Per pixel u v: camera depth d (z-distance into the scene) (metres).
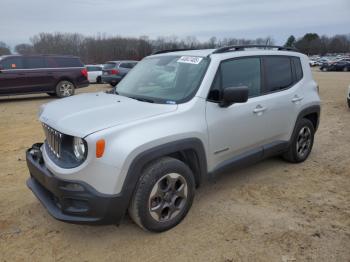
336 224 3.47
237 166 4.02
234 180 4.57
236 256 2.97
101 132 2.82
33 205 3.89
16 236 3.28
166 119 3.20
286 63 4.77
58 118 3.17
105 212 2.87
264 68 4.36
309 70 5.22
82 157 2.85
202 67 3.72
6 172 4.95
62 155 3.03
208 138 3.52
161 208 3.20
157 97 3.64
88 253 3.03
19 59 12.90
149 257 2.97
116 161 2.83
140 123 3.03
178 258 2.95
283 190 4.28
